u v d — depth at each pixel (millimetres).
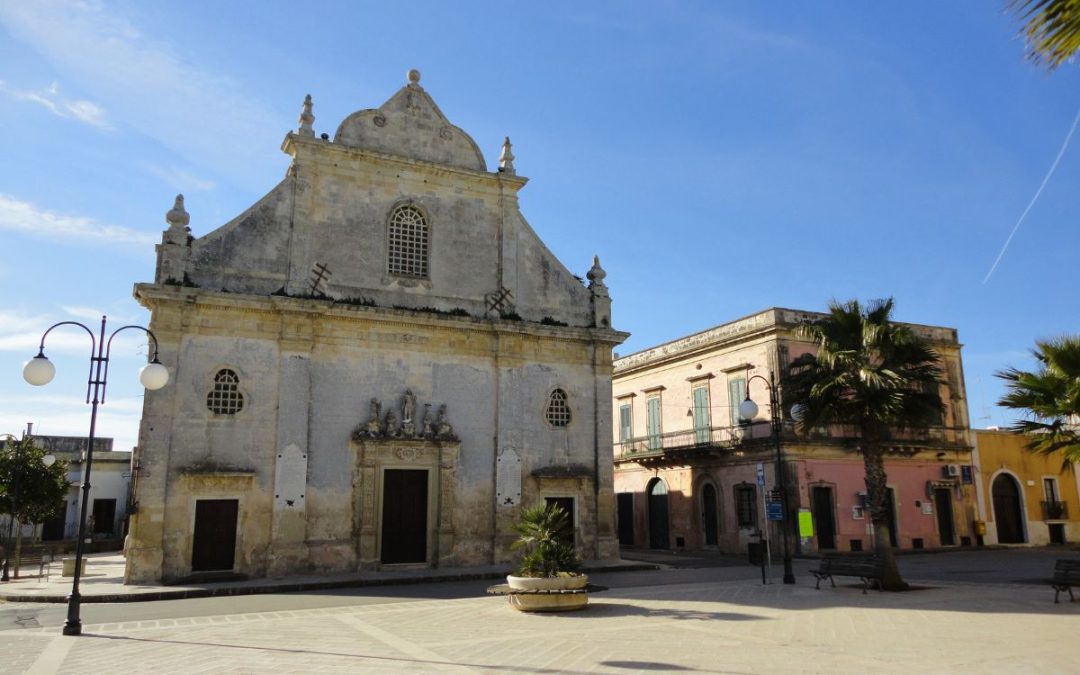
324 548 23203
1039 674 9656
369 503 23953
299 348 23828
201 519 21953
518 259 28203
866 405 19359
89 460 14078
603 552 27094
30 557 35156
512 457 26375
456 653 11203
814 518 32656
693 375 38344
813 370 20172
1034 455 39719
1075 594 17797
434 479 25234
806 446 32844
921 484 36281
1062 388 17047
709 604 16672
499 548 25547
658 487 40312
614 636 12625
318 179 25328
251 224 24141
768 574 24109
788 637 12469
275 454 22938
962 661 10484
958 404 38188
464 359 26469
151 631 13500
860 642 11992
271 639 12523
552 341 27953
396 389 25156
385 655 11062
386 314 25094
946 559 30734
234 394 22922
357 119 26250
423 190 27000
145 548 20969
